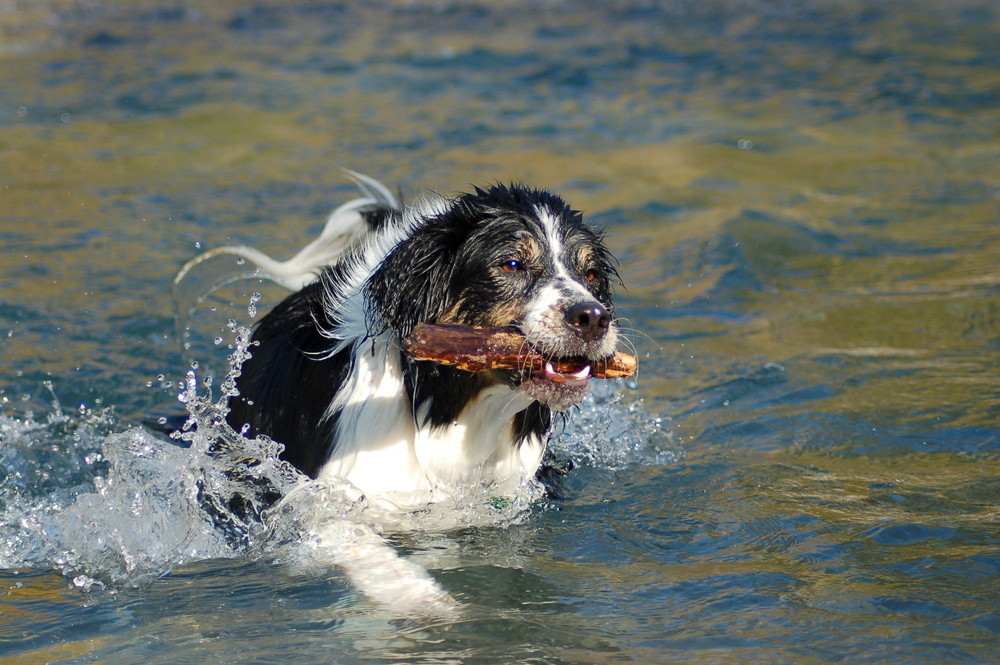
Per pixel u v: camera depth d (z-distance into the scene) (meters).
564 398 7.05
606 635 5.84
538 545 7.14
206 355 10.52
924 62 24.56
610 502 7.89
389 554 6.90
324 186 16.12
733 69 24.33
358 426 7.65
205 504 7.55
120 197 15.34
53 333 10.80
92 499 7.55
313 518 7.31
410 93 21.97
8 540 7.21
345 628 5.99
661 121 20.48
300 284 9.53
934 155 18.55
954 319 11.62
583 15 30.19
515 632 5.88
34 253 12.99
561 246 7.36
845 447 8.67
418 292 7.35
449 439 7.64
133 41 25.66
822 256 13.88
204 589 6.57
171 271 12.57
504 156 18.03
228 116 19.72
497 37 27.23
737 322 11.78
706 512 7.60
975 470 8.13
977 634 5.74
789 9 30.73
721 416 9.45
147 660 5.69
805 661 5.51
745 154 18.59
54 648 5.85
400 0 31.81
